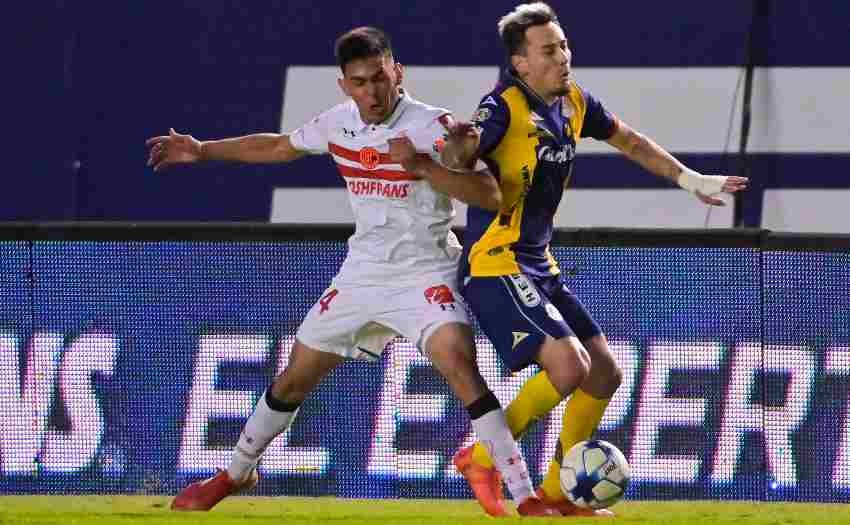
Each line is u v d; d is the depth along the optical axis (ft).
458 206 94.17
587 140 97.40
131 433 84.23
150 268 84.58
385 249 67.92
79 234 84.84
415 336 67.26
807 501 82.12
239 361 84.02
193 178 98.68
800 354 82.53
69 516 61.67
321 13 100.22
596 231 83.05
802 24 97.91
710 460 82.23
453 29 99.25
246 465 73.00
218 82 99.96
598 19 99.04
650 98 98.12
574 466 64.85
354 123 68.03
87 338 84.74
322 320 69.46
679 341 82.74
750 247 82.64
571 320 68.90
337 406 82.79
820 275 82.43
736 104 97.91
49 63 100.32
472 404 65.72
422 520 59.06
